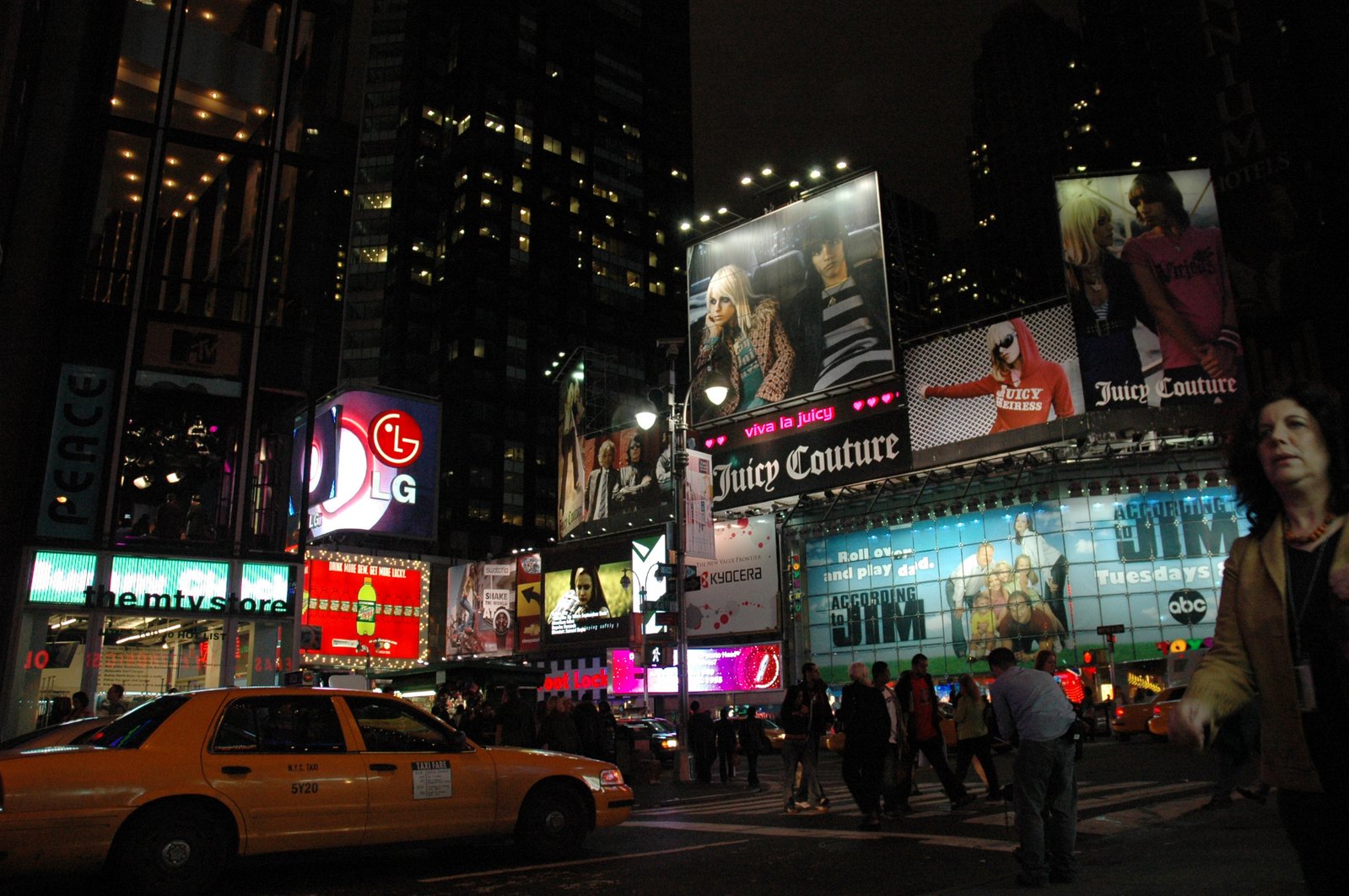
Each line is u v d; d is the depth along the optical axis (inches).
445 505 3565.5
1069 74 6973.4
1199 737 99.0
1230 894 234.4
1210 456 1413.6
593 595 1946.4
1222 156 1706.4
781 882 304.7
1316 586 94.0
